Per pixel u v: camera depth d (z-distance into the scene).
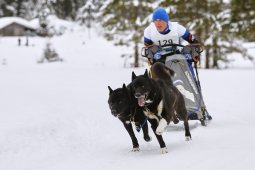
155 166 6.72
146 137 8.27
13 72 39.56
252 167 6.12
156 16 9.84
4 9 116.00
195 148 7.87
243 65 50.16
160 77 8.70
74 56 73.50
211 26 41.69
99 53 75.38
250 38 42.97
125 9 48.62
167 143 8.71
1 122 11.81
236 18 40.94
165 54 10.07
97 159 7.81
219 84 22.20
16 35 104.69
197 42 10.19
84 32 100.50
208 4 41.84
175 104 8.32
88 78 29.78
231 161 6.56
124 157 7.77
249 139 8.29
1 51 76.25
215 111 13.09
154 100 7.53
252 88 19.50
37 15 113.50
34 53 75.88
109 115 13.41
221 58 44.47
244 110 12.89
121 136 10.12
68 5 120.19
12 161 8.08
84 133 10.73
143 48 10.15
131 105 7.72
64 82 26.66
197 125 10.47
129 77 29.47
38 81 27.77
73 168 7.23
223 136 8.85
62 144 9.47
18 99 17.58
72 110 14.43
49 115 13.16
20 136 10.07
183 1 42.22
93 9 106.50
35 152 8.75
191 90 9.98
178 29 10.08
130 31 49.25
